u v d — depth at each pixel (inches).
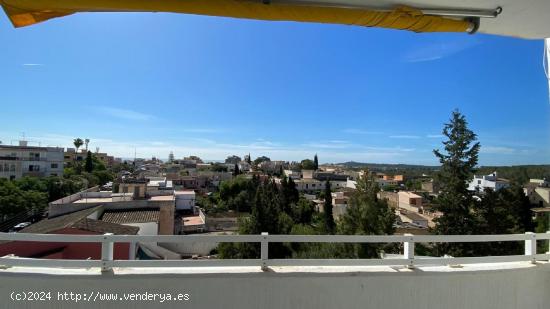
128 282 113.3
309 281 120.0
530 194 1195.9
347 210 681.6
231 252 552.4
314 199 2201.0
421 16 103.3
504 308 135.1
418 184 2746.1
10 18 82.7
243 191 2018.9
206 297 115.5
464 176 610.2
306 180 3203.7
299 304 119.2
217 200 2160.4
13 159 1969.7
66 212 812.6
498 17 114.7
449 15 106.8
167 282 114.4
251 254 539.8
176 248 689.0
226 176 3257.9
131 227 598.5
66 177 1822.1
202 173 3331.7
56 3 79.0
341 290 121.8
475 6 106.1
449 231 592.1
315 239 126.4
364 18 99.7
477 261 141.3
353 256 494.3
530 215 705.6
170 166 4318.4
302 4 92.4
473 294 131.7
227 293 116.3
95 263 116.6
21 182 1296.8
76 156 3056.1
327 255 487.5
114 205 833.5
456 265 138.6
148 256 559.2
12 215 1023.0
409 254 134.1
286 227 796.6
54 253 421.4
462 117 624.1
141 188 1112.2
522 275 139.1
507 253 517.7
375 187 670.5
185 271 117.9
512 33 129.6
